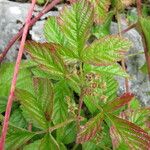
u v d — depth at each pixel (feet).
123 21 1.68
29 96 1.01
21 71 1.26
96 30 1.55
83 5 1.02
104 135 1.24
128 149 1.05
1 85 1.24
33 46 0.99
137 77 1.56
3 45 1.48
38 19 1.40
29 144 1.16
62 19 1.03
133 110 1.19
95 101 1.11
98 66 1.06
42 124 1.03
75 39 1.01
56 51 0.99
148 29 1.42
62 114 1.16
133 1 1.55
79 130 1.06
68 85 1.23
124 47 0.99
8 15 1.52
